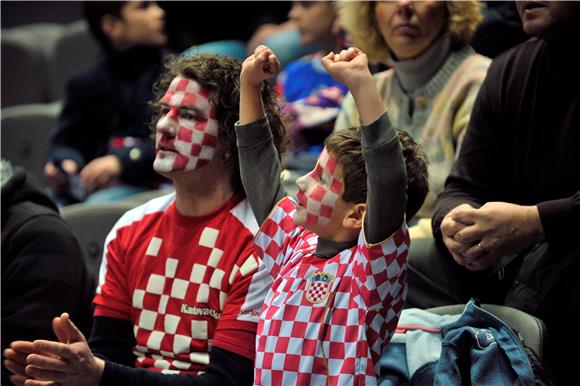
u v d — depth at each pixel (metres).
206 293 7.28
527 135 7.97
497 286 8.02
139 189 13.30
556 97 7.84
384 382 6.80
